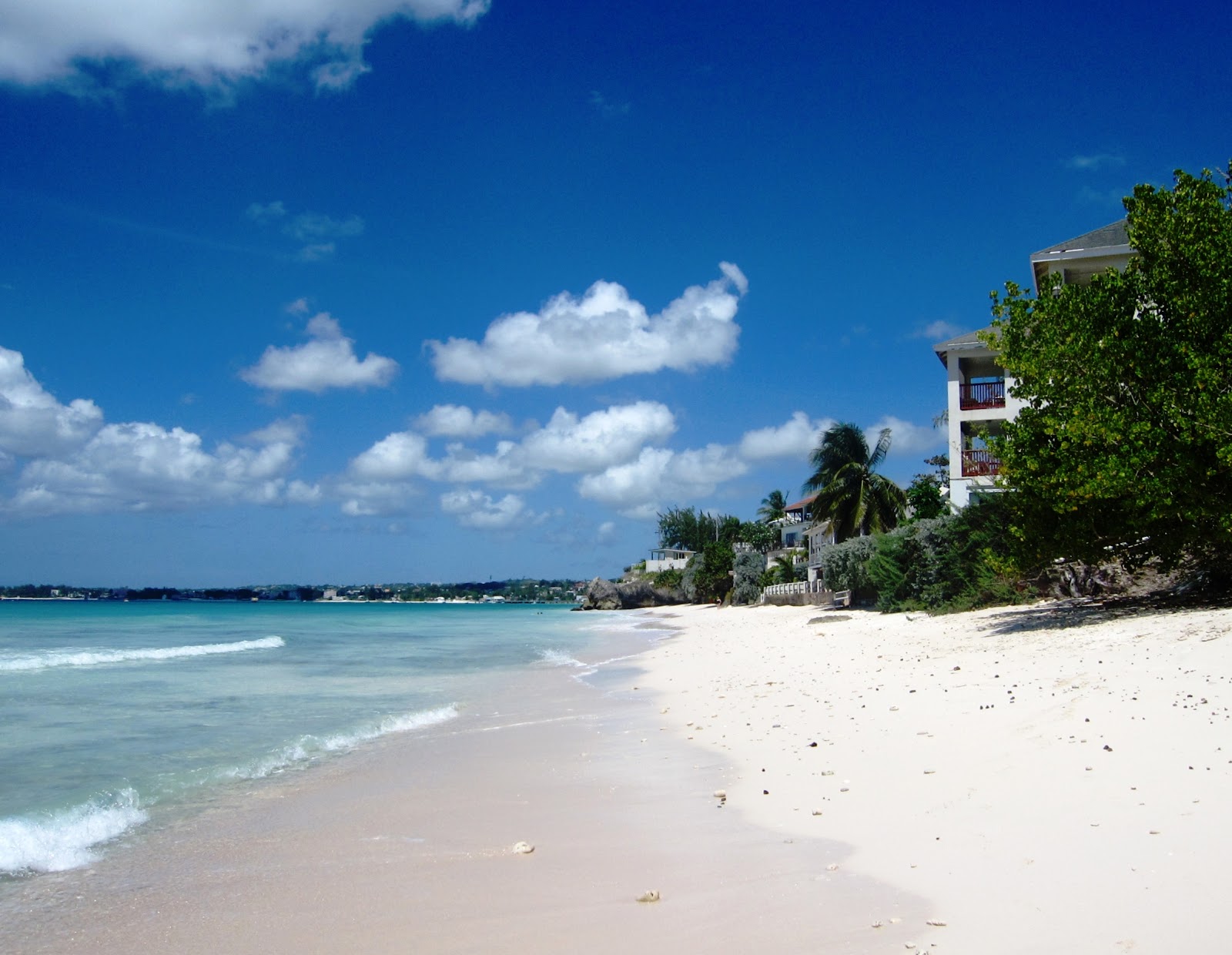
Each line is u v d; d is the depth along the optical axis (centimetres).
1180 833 577
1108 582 2270
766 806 809
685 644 3366
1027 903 517
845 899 561
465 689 2000
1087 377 1720
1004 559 2073
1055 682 1141
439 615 10081
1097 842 591
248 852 748
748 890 594
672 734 1270
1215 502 1595
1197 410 1589
